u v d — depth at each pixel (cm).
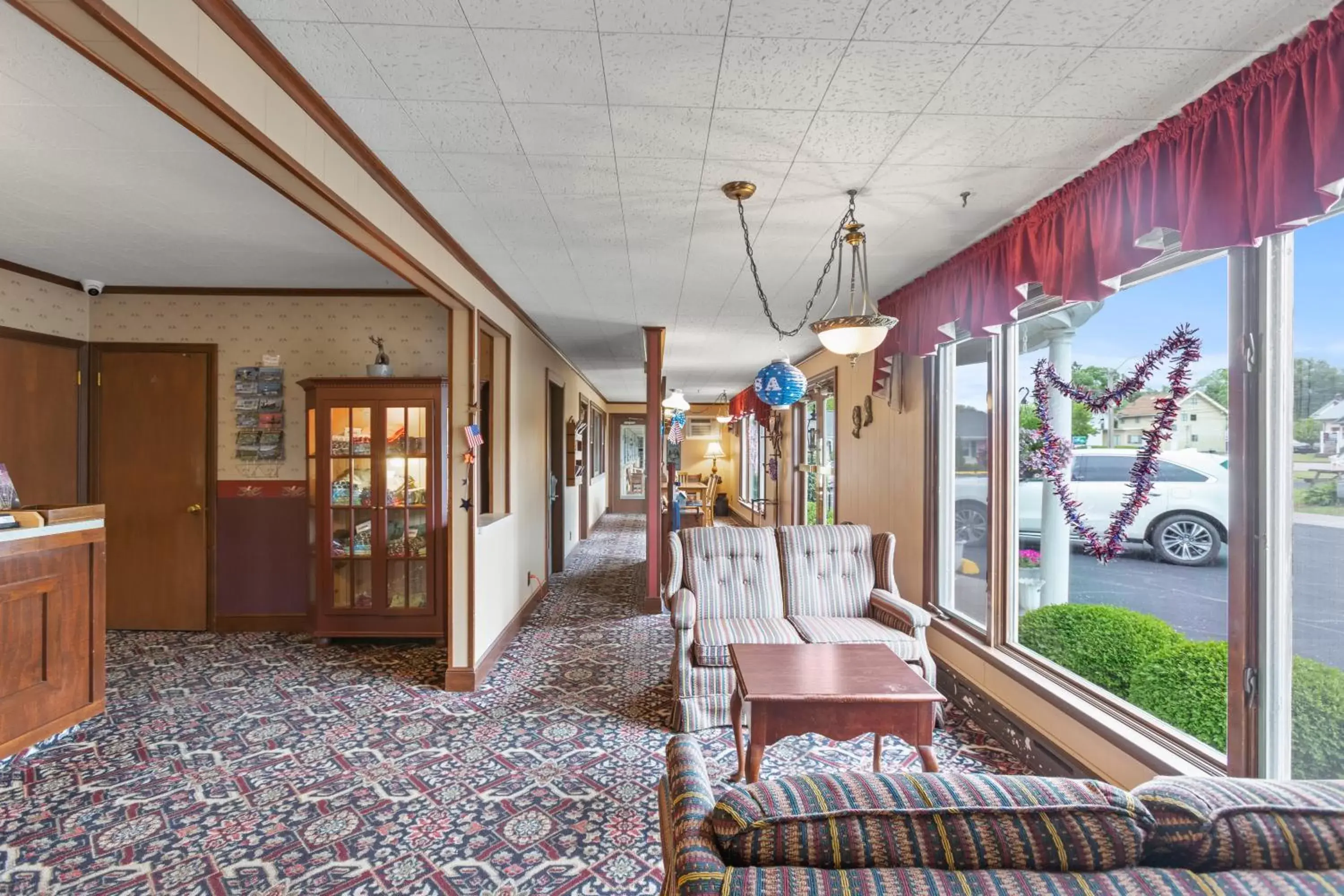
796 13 151
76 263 388
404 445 431
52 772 260
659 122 204
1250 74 163
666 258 350
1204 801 90
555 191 259
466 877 196
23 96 196
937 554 393
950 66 172
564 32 159
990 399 324
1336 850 84
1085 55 166
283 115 178
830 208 275
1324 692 170
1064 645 277
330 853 208
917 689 213
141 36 127
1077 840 84
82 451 445
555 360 684
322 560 425
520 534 493
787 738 300
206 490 458
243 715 318
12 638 264
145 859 204
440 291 326
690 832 93
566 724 310
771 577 361
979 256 308
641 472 1365
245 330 459
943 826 86
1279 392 181
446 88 186
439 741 290
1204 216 178
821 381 668
